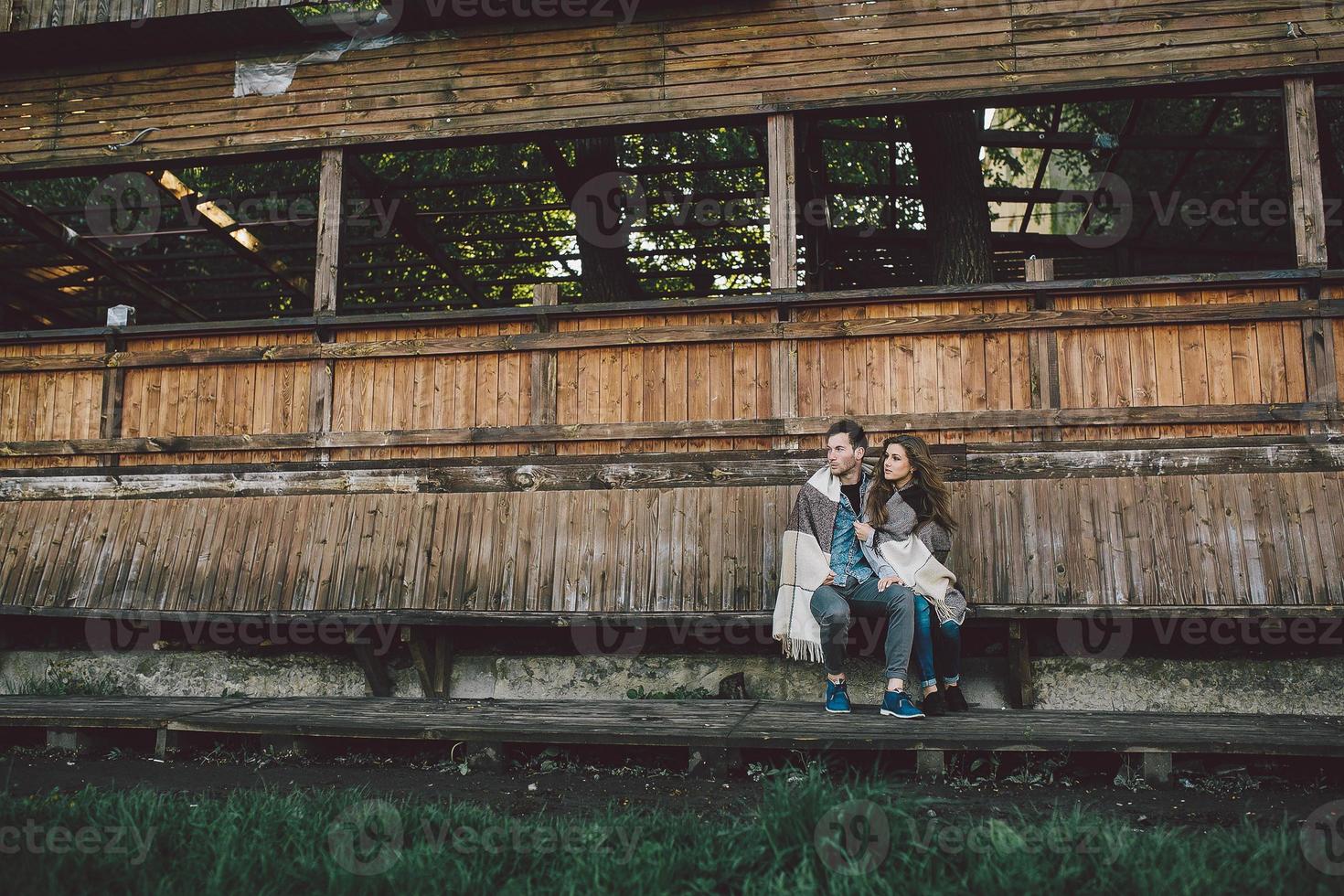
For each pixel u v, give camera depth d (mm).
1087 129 15070
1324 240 6215
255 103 7492
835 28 6910
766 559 6289
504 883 3348
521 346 6875
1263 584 5781
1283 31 6418
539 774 5098
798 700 6328
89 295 12562
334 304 7164
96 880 3336
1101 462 6238
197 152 7484
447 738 5117
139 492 7152
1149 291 6340
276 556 6777
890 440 5910
